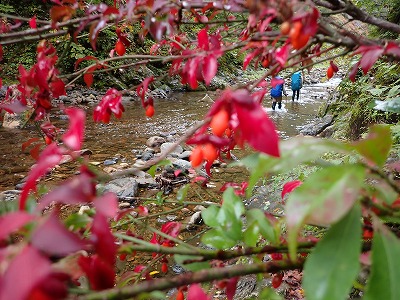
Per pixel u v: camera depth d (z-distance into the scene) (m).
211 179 3.91
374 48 0.85
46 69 1.13
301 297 1.87
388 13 4.11
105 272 0.52
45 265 0.37
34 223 0.50
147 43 7.67
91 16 1.09
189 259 0.79
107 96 1.23
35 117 1.28
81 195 0.50
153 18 1.00
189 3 0.98
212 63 0.99
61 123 5.86
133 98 8.34
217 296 2.02
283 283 1.99
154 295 0.66
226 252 0.78
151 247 0.76
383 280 0.50
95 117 1.25
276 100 8.11
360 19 1.10
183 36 1.62
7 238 0.51
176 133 5.86
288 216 0.47
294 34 0.72
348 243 0.51
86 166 0.61
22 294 0.35
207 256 0.78
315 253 0.52
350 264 0.49
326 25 0.92
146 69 9.33
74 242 0.41
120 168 4.22
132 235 1.16
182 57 1.10
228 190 0.83
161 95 8.97
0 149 4.71
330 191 0.47
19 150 4.70
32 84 1.12
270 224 0.79
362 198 0.59
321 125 5.79
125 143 5.29
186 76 1.13
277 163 0.55
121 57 1.27
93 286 0.52
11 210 0.66
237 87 0.95
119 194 3.47
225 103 0.63
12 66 6.41
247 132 0.54
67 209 3.05
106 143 5.25
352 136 3.60
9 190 3.50
